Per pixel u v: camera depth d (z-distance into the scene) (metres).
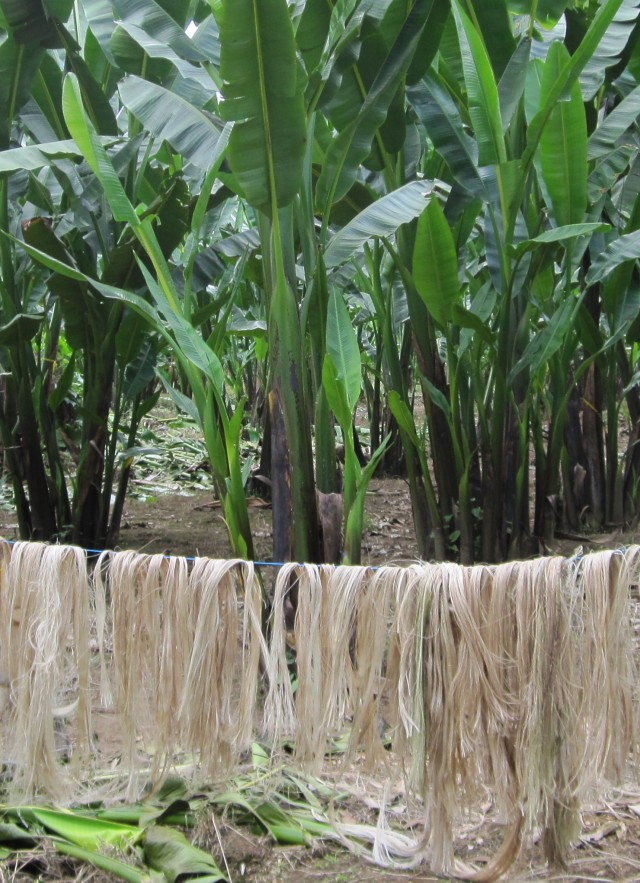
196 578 1.96
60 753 2.45
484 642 1.82
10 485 6.72
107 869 2.00
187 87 3.83
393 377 4.36
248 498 6.60
